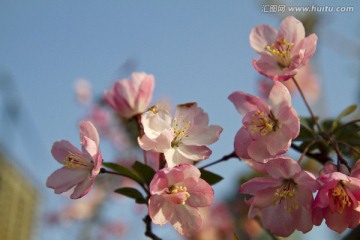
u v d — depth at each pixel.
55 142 0.46
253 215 0.44
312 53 0.46
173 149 0.44
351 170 0.43
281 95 0.44
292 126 0.43
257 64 0.47
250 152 0.43
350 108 0.49
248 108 0.45
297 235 0.57
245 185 0.44
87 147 0.43
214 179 0.44
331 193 0.42
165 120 0.44
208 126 0.44
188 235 0.43
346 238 0.44
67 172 0.45
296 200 0.43
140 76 0.54
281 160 0.43
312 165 0.63
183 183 0.42
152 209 0.42
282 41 0.47
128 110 0.53
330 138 0.45
